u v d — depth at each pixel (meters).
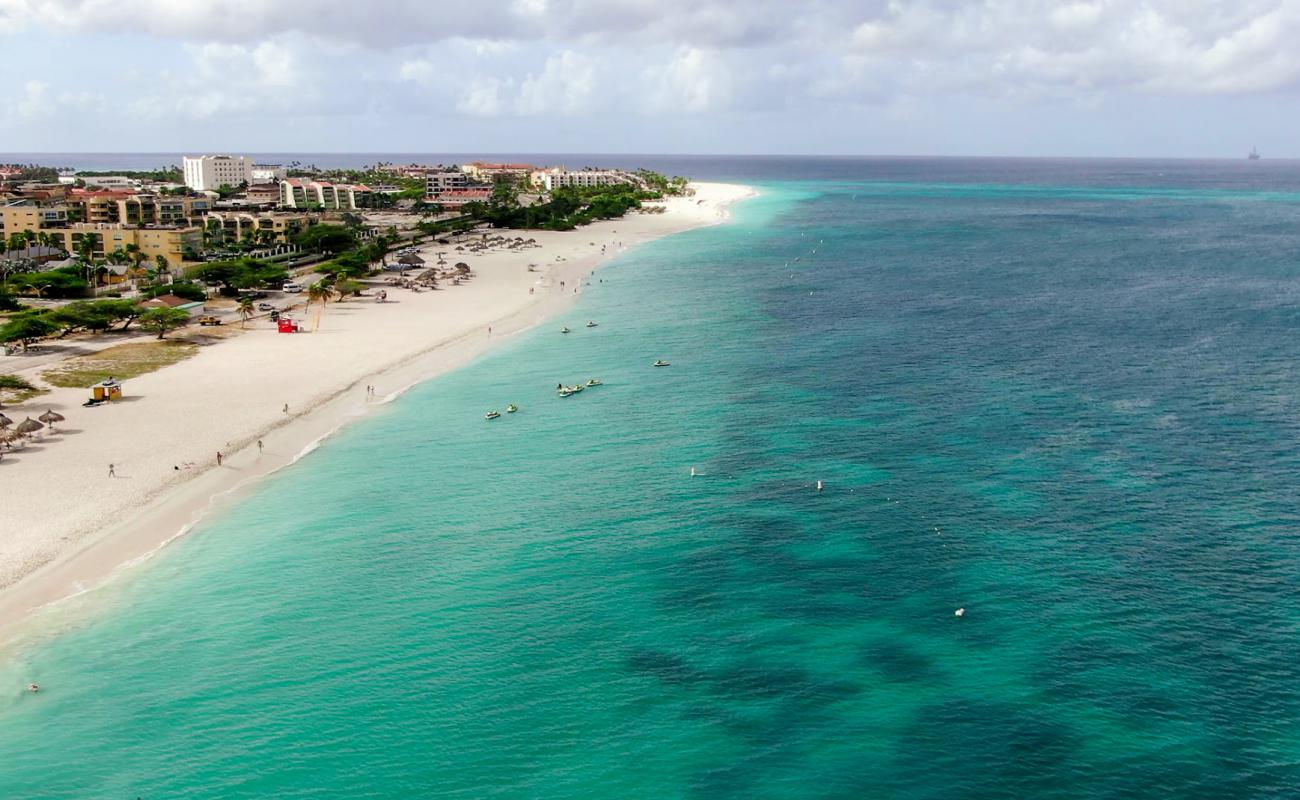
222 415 107.00
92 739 53.12
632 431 102.00
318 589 68.62
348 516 80.94
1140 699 55.00
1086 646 60.31
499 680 58.03
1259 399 110.75
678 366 129.25
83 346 140.12
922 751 51.38
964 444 96.19
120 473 89.25
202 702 56.12
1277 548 72.62
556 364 131.88
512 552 74.25
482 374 126.75
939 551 73.12
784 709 55.06
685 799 48.44
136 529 77.94
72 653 60.62
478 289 198.00
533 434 101.44
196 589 68.56
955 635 61.97
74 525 78.00
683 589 68.25
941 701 55.41
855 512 80.25
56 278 170.88
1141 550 72.69
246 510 82.06
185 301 166.25
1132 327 153.00
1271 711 53.59
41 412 106.75
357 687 57.44
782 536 76.12
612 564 72.06
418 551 74.50
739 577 69.75
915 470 89.31
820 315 165.50
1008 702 55.09
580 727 53.81
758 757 51.25
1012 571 69.81
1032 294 187.25
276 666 59.47
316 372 126.56
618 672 58.62
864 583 68.62
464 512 81.62
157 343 142.62
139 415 106.56
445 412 109.62
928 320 160.12
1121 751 50.84
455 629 63.53
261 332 152.12
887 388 116.69
